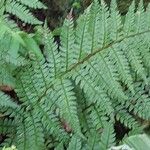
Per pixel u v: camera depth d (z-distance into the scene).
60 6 1.29
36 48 1.08
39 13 1.31
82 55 1.07
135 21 1.07
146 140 0.88
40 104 1.08
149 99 1.08
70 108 1.03
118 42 1.07
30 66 1.09
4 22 1.07
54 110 1.12
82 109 1.10
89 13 1.04
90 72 1.05
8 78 1.04
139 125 1.11
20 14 1.07
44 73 1.08
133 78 1.10
